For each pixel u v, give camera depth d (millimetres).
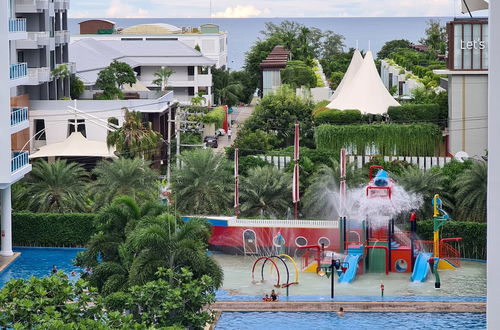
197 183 117312
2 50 105375
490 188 30297
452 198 118125
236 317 87125
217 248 114562
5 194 110250
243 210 118938
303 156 130875
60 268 105500
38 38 150625
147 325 70125
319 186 119562
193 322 72000
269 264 108938
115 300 71812
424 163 140125
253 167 129375
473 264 109125
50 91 160625
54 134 153000
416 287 98375
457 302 90125
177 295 71438
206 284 74375
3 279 100500
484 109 148625
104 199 116312
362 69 167625
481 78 148375
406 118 155750
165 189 119562
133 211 86750
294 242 112250
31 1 148750
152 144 145250
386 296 94000
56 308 63625
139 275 77750
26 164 115500
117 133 143875
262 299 91688
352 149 150125
